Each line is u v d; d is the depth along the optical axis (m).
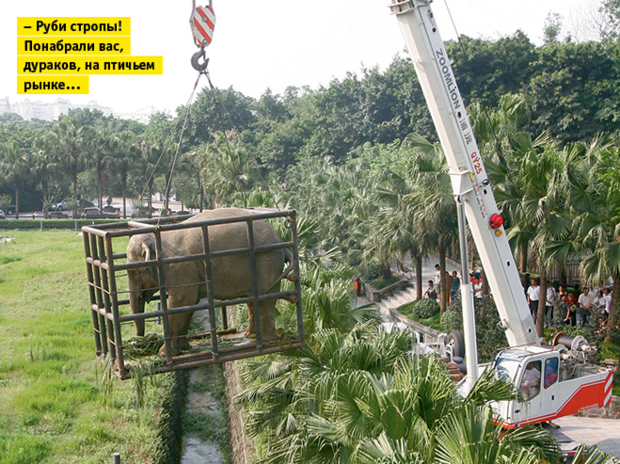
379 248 23.55
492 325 18.03
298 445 8.30
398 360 9.31
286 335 7.80
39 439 11.59
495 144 16.39
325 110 60.06
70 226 54.22
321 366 9.87
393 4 10.88
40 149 58.16
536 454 7.49
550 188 14.95
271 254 7.39
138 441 12.12
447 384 7.77
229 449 14.45
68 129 58.25
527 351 11.74
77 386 14.75
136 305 7.50
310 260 16.09
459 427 6.57
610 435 13.61
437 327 21.64
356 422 7.85
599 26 51.16
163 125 82.38
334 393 8.20
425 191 19.02
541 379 11.46
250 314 7.86
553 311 19.55
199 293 7.29
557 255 15.80
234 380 16.88
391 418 7.21
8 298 24.80
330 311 11.62
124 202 60.84
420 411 7.51
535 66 36.22
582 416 14.88
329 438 8.05
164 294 6.80
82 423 12.66
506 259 12.16
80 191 72.25
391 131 50.62
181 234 7.19
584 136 33.44
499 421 8.02
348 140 54.56
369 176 31.00
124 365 6.76
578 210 15.70
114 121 97.44
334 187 32.91
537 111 34.72
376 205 26.55
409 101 47.59
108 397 13.86
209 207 65.38
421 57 11.04
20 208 68.88
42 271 30.06
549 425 12.02
